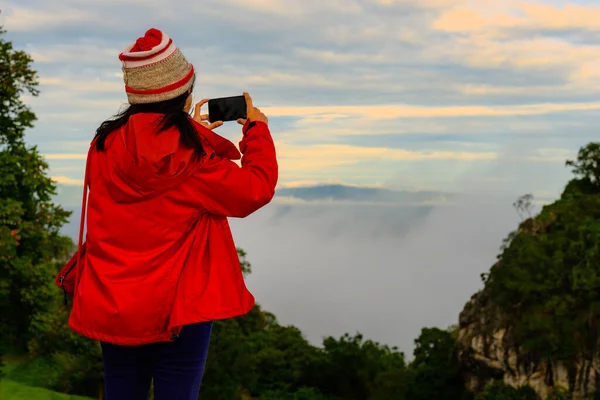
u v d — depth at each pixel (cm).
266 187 223
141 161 205
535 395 5778
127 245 211
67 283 235
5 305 2897
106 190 215
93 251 216
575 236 6378
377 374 7819
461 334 6912
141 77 218
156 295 208
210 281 216
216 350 4941
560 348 5644
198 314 212
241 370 5056
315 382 7944
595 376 5428
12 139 2853
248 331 8350
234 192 216
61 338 3216
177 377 219
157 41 222
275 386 7550
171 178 209
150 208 210
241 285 223
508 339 6175
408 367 8400
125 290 208
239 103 246
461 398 6706
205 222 221
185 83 225
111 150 214
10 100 2842
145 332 210
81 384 3394
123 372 225
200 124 227
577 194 7506
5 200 2698
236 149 227
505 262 6362
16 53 2806
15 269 2784
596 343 5472
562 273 5897
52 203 2930
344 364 7825
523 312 6156
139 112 221
